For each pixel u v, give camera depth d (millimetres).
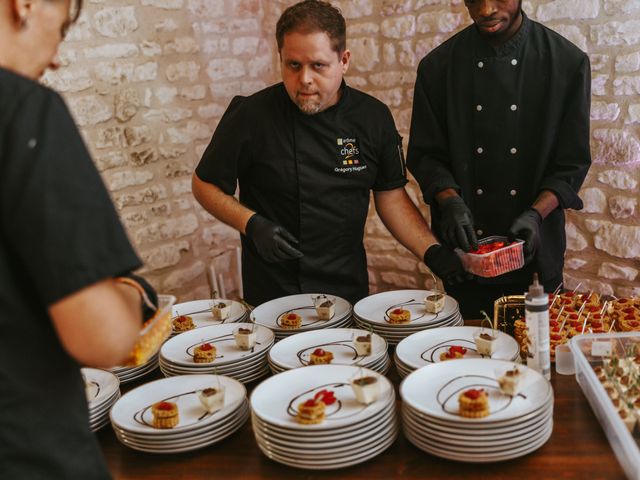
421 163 2844
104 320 1048
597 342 1914
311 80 2289
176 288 4352
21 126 1034
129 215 4062
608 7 3482
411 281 4578
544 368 1826
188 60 4328
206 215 4531
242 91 4695
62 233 1018
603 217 3727
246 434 1744
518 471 1505
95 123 3848
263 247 2377
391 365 2080
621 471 1481
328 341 2121
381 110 2615
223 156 2568
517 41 2609
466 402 1553
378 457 1603
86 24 3754
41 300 1109
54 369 1144
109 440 1773
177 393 1853
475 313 2891
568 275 3926
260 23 4770
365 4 4379
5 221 1027
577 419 1705
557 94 2584
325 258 2658
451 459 1534
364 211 2693
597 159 3682
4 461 1101
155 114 4160
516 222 2422
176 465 1622
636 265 3654
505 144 2699
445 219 2516
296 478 1538
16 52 1100
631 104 3512
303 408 1601
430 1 4090
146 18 4059
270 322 2379
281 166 2559
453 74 2729
